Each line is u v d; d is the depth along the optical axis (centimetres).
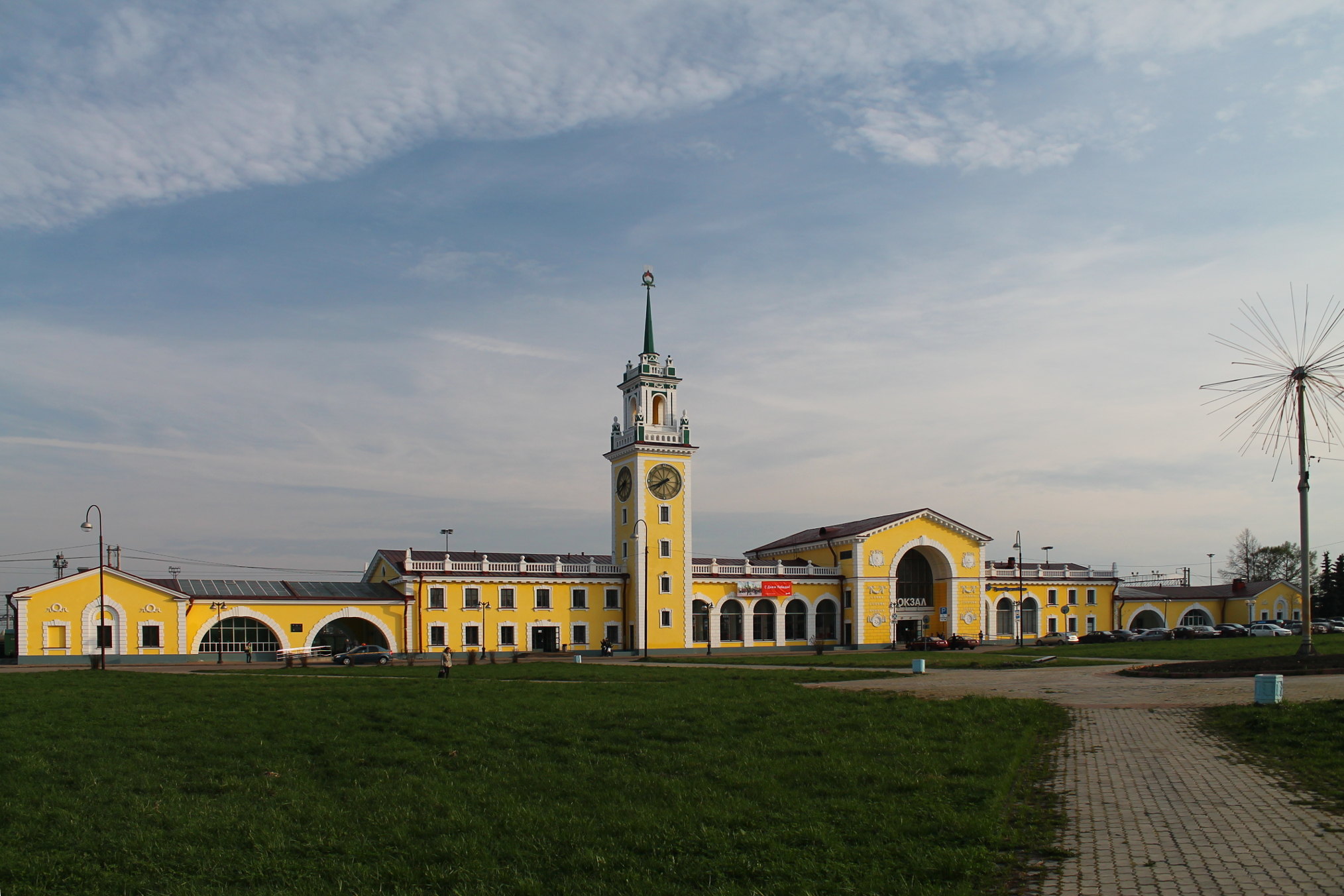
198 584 7706
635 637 8969
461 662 7088
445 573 8400
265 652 7588
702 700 3272
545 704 3152
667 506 9288
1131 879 1338
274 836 1664
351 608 7988
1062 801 1775
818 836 1580
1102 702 3098
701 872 1436
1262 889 1277
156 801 1898
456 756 2294
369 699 3381
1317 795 1745
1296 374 3866
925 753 2206
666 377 9494
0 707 3073
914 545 10094
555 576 8906
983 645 10206
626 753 2311
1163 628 11850
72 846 1620
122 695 3488
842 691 3666
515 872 1466
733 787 1936
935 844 1529
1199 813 1652
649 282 9794
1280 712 2470
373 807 1856
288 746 2439
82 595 7031
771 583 9700
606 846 1579
